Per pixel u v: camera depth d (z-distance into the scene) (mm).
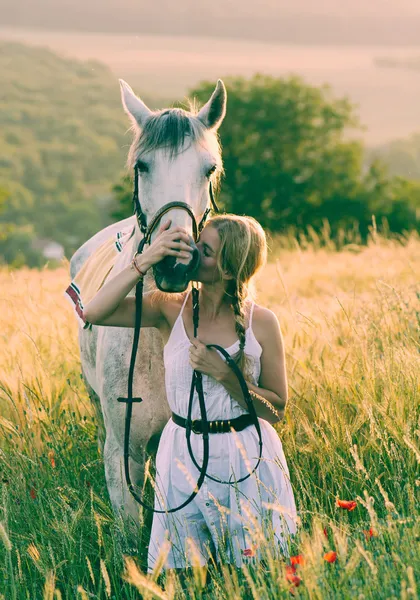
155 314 2934
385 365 3922
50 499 3441
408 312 4746
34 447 4039
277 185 33156
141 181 3010
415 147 139000
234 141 33688
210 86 34750
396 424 3514
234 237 2686
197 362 2688
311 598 2182
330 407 3764
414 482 3232
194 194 2928
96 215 109688
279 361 2840
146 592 2250
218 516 2797
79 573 3139
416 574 2359
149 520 3518
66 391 4871
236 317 2742
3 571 2959
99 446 4219
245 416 2816
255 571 2574
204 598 2580
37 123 155500
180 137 2924
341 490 3314
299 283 8695
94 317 2799
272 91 34344
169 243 2658
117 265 3453
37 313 5844
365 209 32844
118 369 3223
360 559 2473
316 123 34719
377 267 7906
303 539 2451
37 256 72812
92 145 141750
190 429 2766
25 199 110938
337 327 4828
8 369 4996
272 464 2812
